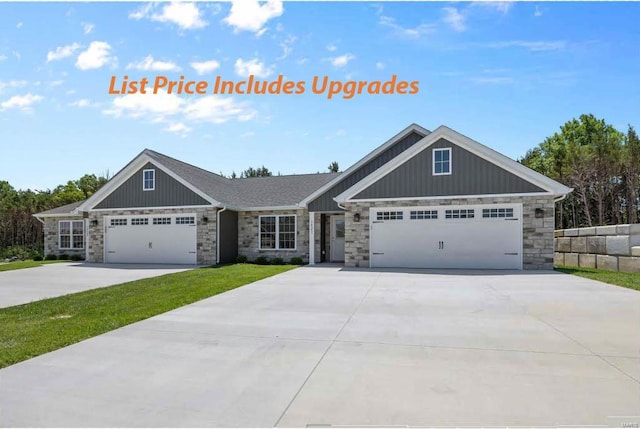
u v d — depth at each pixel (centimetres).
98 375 439
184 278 1276
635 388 390
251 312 760
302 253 1866
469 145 1473
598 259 1474
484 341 554
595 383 404
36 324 684
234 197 2045
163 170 1906
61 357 502
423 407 353
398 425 322
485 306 793
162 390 398
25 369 459
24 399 379
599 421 325
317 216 1823
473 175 1470
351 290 1008
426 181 1514
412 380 416
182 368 460
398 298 891
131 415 344
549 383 404
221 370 452
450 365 461
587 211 2577
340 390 393
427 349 522
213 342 563
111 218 1989
